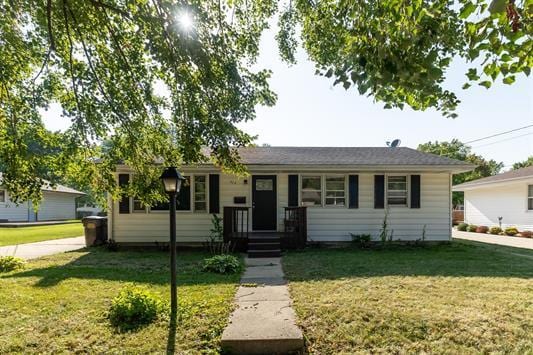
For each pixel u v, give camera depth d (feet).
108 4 15.29
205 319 13.47
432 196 36.22
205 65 15.38
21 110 16.71
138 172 20.18
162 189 19.77
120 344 11.62
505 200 53.78
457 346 11.37
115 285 18.61
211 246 33.58
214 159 18.08
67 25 15.58
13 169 16.55
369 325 12.78
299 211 33.47
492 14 6.61
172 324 13.03
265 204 35.76
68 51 16.94
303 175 36.17
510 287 17.71
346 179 35.94
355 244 35.17
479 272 21.66
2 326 12.98
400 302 15.16
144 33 15.35
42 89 17.10
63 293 16.99
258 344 11.48
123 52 16.98
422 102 8.77
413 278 19.88
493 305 14.71
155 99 18.06
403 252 31.27
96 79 17.49
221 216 35.37
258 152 40.52
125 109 18.10
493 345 11.36
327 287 17.95
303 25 18.03
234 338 11.57
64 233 52.95
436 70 7.13
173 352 11.11
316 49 16.71
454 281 19.07
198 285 18.70
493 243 39.04
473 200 63.21
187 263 25.98
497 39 7.78
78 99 17.56
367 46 7.31
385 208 35.91
